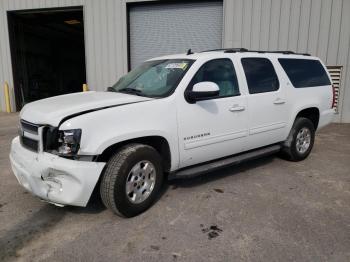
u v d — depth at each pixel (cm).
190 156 416
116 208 351
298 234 333
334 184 477
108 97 401
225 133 446
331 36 1011
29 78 1864
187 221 360
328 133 872
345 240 322
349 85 1022
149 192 381
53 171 329
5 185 464
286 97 531
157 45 1182
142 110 367
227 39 1087
